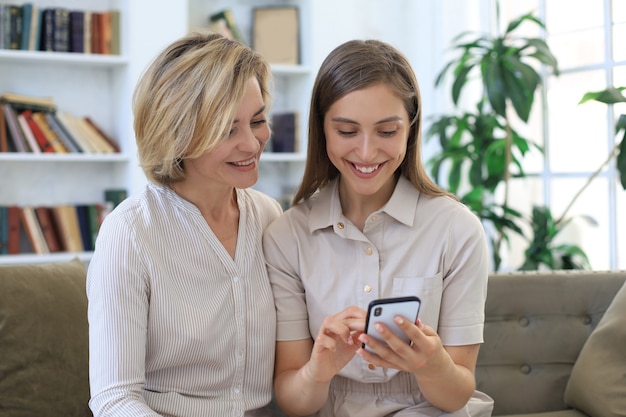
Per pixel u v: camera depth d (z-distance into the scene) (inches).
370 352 56.9
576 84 140.2
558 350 79.4
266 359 64.1
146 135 59.7
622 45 131.1
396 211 64.1
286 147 161.9
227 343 61.9
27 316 73.9
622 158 113.0
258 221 67.1
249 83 58.9
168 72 58.4
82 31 143.1
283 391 63.3
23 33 139.6
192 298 60.8
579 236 140.3
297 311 65.6
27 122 141.0
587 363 74.7
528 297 80.1
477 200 136.8
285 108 168.9
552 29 144.8
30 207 143.4
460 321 63.4
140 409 55.2
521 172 139.6
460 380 59.4
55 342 74.3
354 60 60.4
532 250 130.3
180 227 61.6
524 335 79.6
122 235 59.6
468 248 63.6
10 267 76.6
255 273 64.6
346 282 64.5
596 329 76.1
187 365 61.2
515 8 152.4
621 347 73.2
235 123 59.0
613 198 133.2
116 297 58.3
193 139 58.2
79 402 74.4
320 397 61.9
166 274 60.2
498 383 78.6
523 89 125.6
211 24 160.9
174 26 144.9
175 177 61.4
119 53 145.6
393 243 64.5
